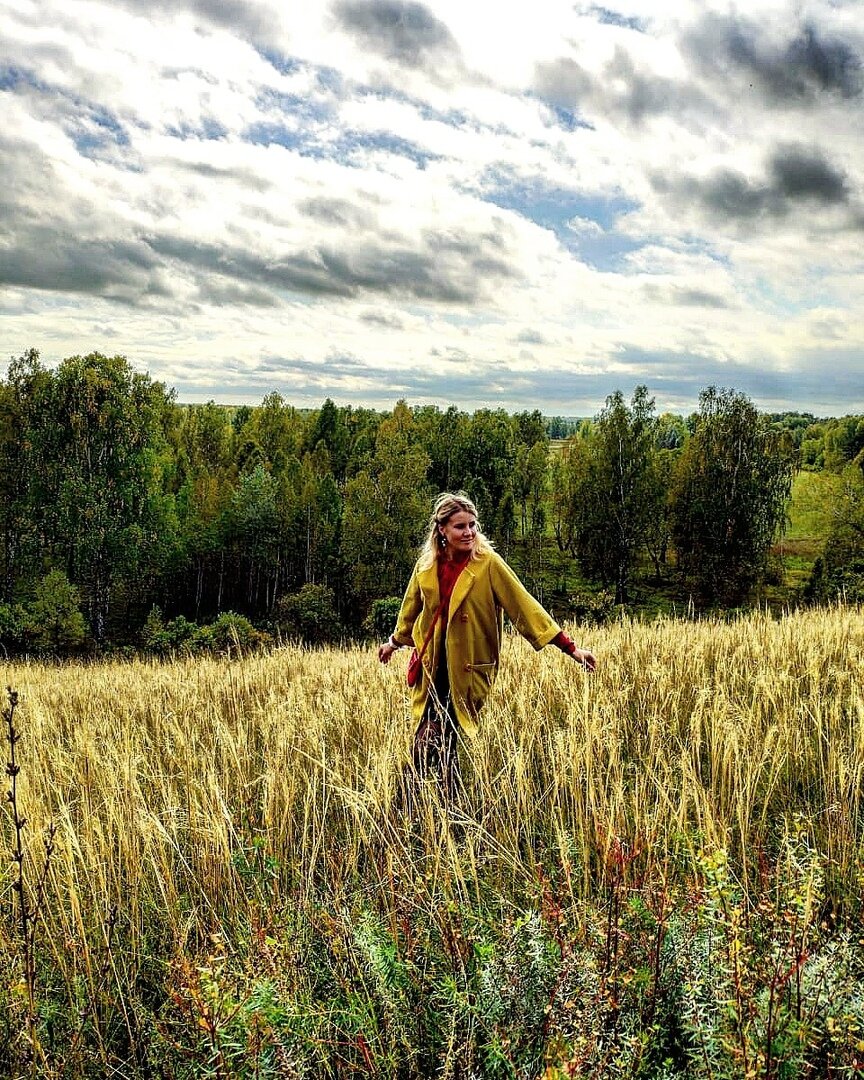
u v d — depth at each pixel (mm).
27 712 6238
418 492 49656
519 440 77500
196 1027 2047
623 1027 1830
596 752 3707
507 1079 1835
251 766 4387
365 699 5277
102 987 2424
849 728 3822
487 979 2012
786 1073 1653
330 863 2939
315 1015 2047
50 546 45625
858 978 1978
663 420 56438
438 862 2662
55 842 2922
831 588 37875
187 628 35750
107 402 43438
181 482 69938
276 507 55094
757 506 46531
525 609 3732
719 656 6000
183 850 3385
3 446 45844
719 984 1817
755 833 2938
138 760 4148
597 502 50625
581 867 2783
